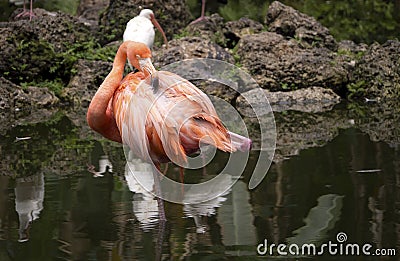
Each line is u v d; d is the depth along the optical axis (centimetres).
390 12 4241
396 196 1475
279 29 3431
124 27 3541
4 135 2256
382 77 2970
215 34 3441
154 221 1362
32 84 3053
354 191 1518
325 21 4250
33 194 1562
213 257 1184
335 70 3034
